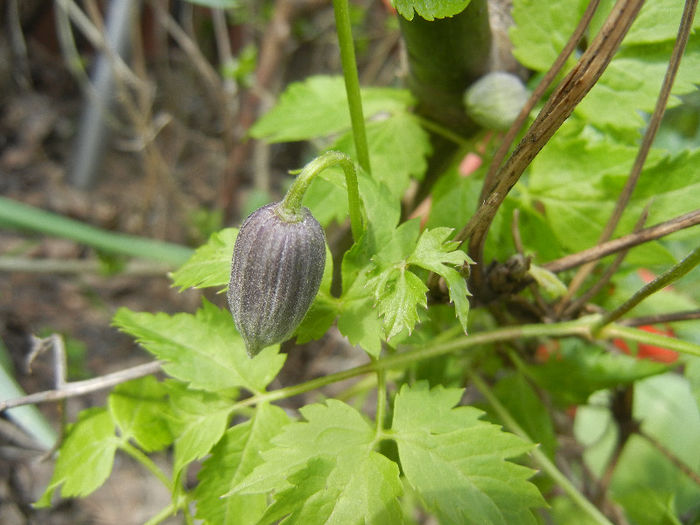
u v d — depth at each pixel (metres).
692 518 0.16
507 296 0.12
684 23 0.10
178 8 0.39
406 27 0.11
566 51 0.10
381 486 0.09
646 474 0.20
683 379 0.20
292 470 0.09
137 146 0.32
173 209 0.39
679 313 0.12
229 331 0.12
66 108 0.43
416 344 0.11
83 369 0.30
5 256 0.34
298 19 0.32
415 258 0.10
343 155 0.10
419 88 0.13
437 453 0.10
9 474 0.24
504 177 0.09
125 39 0.33
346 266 0.11
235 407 0.11
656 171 0.12
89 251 0.37
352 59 0.10
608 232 0.12
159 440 0.12
